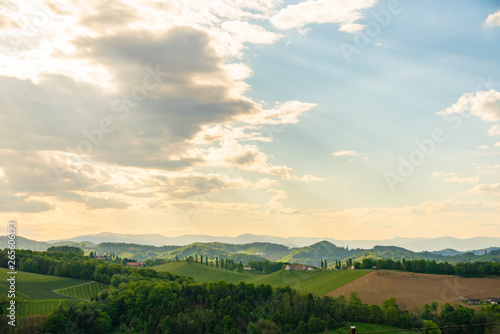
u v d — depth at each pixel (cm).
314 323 12081
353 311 12794
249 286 13988
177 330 12225
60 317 12000
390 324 12281
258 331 11775
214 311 12781
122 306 13675
